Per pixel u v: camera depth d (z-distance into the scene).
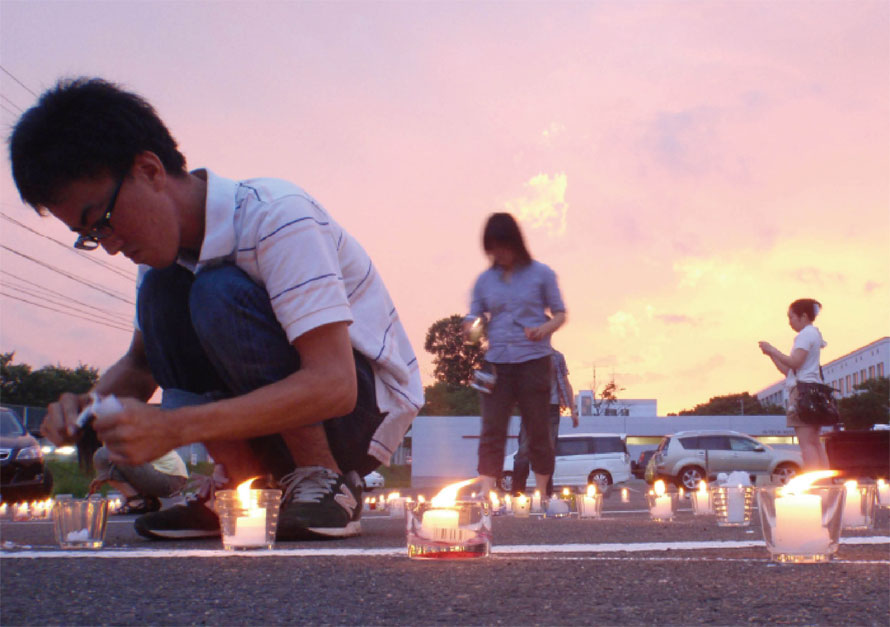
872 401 56.28
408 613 1.29
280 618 1.26
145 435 1.74
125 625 1.22
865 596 1.42
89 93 1.93
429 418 38.47
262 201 2.25
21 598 1.43
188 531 2.60
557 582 1.58
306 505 2.45
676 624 1.21
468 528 1.92
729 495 3.33
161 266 2.13
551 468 5.43
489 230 5.40
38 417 28.61
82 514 2.20
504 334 5.35
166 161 2.05
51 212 1.96
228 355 2.29
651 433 41.75
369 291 2.64
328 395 2.08
